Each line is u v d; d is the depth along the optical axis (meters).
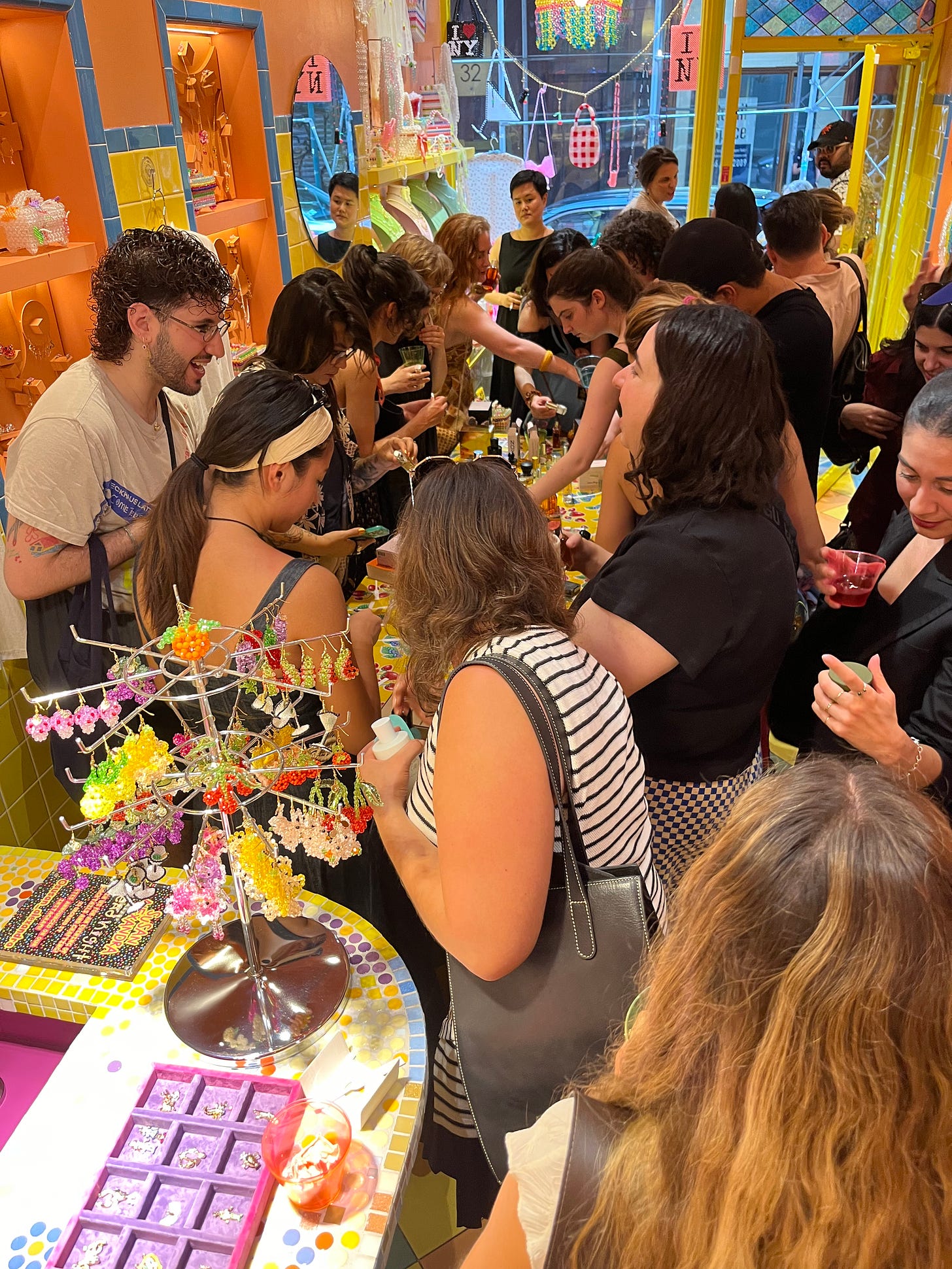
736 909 0.61
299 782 1.26
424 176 5.55
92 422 1.89
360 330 2.42
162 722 2.02
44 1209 1.20
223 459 1.57
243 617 1.57
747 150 6.46
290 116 3.46
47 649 2.01
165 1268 1.12
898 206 6.55
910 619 1.64
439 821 1.13
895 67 6.11
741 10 5.59
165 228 1.94
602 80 6.76
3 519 2.14
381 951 1.54
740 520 1.47
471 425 4.01
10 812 2.31
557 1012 1.18
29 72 2.19
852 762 0.67
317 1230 1.16
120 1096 1.33
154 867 1.20
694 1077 0.63
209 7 2.79
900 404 2.69
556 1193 0.66
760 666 1.54
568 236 3.87
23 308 2.22
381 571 2.70
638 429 1.58
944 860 0.58
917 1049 0.55
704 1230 0.60
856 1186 0.56
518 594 1.20
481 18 6.62
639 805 1.27
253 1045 1.36
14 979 1.52
